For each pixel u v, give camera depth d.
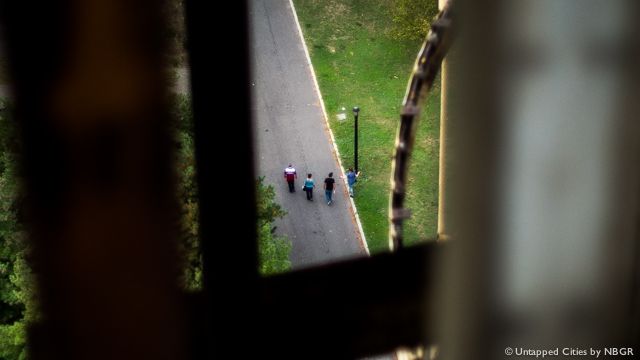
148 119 8.02
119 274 8.14
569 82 11.26
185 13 9.09
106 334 8.21
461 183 11.10
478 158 11.02
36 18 7.66
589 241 11.25
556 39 11.09
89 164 7.94
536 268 10.95
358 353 9.69
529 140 11.04
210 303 9.46
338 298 9.73
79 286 8.12
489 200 10.93
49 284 8.13
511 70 10.97
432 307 10.11
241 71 9.23
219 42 9.11
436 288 10.20
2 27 7.75
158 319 8.30
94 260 8.09
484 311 10.54
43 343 8.24
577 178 11.32
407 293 9.97
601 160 11.40
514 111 11.02
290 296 9.63
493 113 10.94
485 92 10.97
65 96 7.80
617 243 11.35
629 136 11.51
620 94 11.41
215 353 9.42
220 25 9.06
